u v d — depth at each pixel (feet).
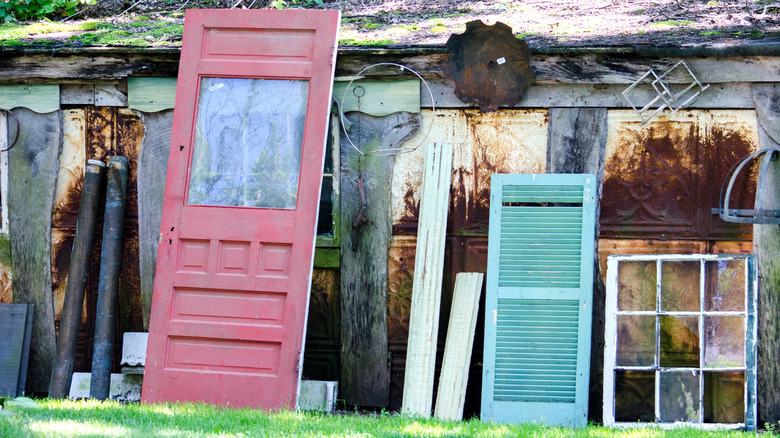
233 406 37.96
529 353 38.96
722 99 40.16
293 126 39.68
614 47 40.27
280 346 38.17
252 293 38.73
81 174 43.80
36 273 43.60
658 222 40.60
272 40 40.22
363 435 29.91
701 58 40.04
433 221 40.91
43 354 43.32
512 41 40.98
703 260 38.93
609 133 41.06
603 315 40.65
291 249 38.68
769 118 39.75
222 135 40.06
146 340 41.98
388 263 42.29
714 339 38.58
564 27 44.73
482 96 41.39
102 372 41.24
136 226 43.37
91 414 32.71
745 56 39.70
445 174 41.37
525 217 39.86
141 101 43.16
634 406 39.50
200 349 38.70
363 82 42.52
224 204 39.50
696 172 40.45
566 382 38.52
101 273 41.98
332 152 42.86
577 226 39.45
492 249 39.81
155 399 38.47
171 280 39.22
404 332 42.04
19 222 43.73
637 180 40.83
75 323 41.88
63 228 43.68
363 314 42.22
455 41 41.50
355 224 42.01
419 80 42.14
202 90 40.50
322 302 42.73
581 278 38.99
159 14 53.57
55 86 43.83
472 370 41.22
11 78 43.68
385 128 42.45
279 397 37.73
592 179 39.60
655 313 39.06
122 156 43.24
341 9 53.78
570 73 40.93
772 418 38.78
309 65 39.75
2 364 42.55
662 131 40.73
